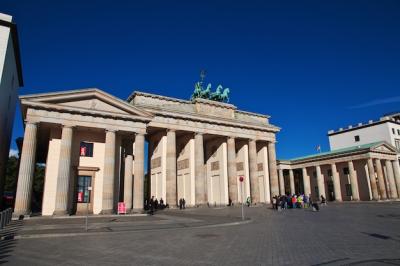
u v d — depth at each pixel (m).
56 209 40.44
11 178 102.69
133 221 33.53
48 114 42.47
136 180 47.00
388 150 89.50
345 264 12.25
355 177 86.44
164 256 14.83
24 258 14.77
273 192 77.56
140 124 48.59
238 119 76.62
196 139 67.94
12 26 44.84
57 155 44.97
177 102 68.81
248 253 15.13
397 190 89.00
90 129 46.53
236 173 72.44
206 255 14.88
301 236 20.58
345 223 28.05
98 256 15.05
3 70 43.06
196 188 65.62
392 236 19.44
